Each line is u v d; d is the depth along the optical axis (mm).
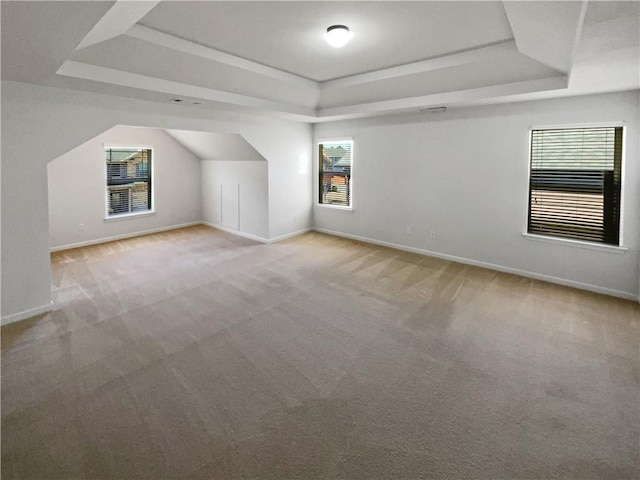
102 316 3504
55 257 5551
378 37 3385
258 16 2934
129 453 1868
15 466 1774
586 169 4203
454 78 4242
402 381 2508
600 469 1783
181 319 3453
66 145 3773
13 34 2133
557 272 4480
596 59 2785
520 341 3061
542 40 2672
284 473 1760
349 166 6711
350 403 2275
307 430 2045
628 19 2260
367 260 5465
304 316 3535
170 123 4805
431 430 2047
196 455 1861
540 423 2100
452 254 5441
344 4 2730
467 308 3738
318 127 6977
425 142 5527
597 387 2436
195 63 3795
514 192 4730
